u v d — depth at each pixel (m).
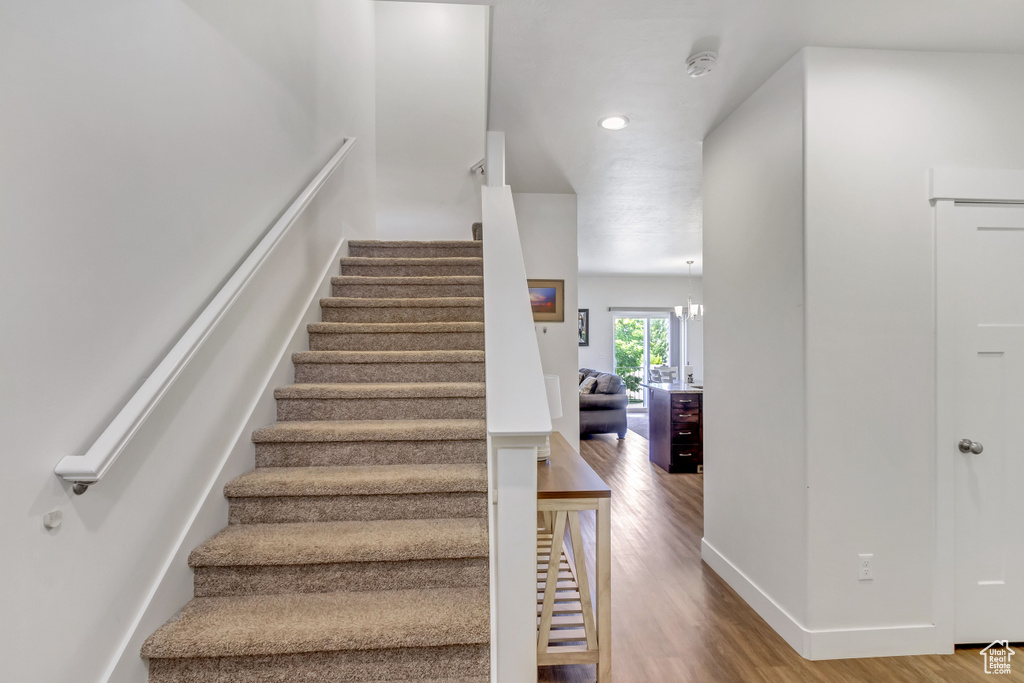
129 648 1.29
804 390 2.04
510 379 1.43
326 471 1.93
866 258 2.05
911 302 2.07
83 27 1.16
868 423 2.04
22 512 1.01
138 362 1.35
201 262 1.66
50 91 1.07
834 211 2.04
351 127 3.43
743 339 2.53
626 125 2.82
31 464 1.03
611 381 7.18
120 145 1.28
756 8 1.80
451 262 3.20
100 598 1.21
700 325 9.87
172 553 1.48
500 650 1.32
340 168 3.18
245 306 1.96
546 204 4.18
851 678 1.90
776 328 2.24
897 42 2.01
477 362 2.47
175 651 1.33
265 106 2.14
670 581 2.71
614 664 1.99
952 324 2.07
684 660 2.02
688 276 9.82
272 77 2.20
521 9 1.80
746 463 2.50
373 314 2.82
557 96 2.47
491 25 1.90
